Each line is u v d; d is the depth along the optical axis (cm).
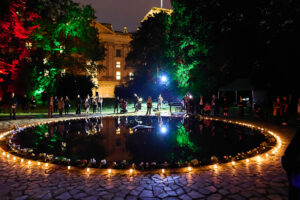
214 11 2159
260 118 1622
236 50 2261
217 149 762
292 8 2108
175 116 1883
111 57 6044
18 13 1739
